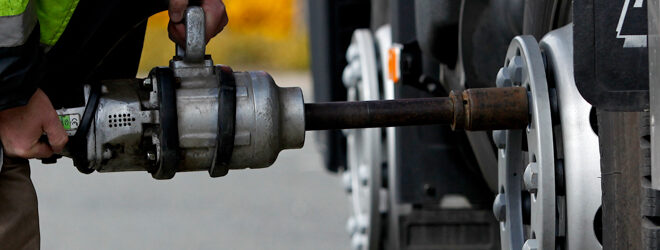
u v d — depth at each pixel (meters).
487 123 3.40
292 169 12.82
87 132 3.38
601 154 3.12
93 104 3.38
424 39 4.65
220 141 3.36
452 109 3.51
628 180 3.04
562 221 3.28
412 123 3.55
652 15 2.86
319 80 7.69
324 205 10.56
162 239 9.12
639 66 2.96
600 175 3.17
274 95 3.42
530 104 3.34
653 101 2.88
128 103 3.39
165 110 3.34
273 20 29.52
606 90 2.98
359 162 6.63
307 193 11.27
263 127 3.39
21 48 3.12
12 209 3.54
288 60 28.77
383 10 6.41
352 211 6.82
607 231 3.11
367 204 6.14
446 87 4.97
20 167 3.57
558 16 3.62
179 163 3.41
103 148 3.39
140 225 9.70
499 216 3.59
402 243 5.95
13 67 3.12
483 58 4.31
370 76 6.03
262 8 29.34
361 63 6.08
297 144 3.50
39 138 3.37
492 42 4.28
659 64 2.84
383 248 6.32
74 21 3.44
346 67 7.04
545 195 3.20
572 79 3.24
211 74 3.44
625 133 3.04
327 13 7.34
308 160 13.45
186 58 3.44
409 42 5.18
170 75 3.39
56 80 3.47
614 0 2.95
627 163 3.04
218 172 3.44
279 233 9.31
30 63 3.16
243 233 9.31
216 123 3.37
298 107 3.46
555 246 3.26
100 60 3.61
